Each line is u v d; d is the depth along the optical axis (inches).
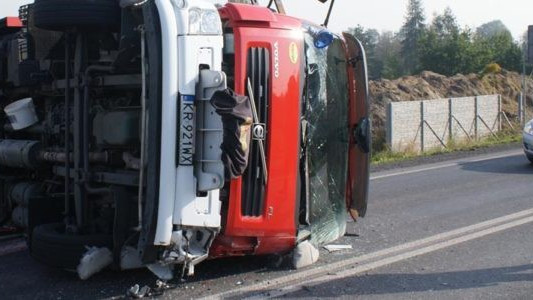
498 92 1162.0
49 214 253.0
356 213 273.0
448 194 423.8
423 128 800.9
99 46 238.1
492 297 215.5
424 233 307.7
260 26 214.2
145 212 197.9
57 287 221.9
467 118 885.8
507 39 2356.1
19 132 295.4
